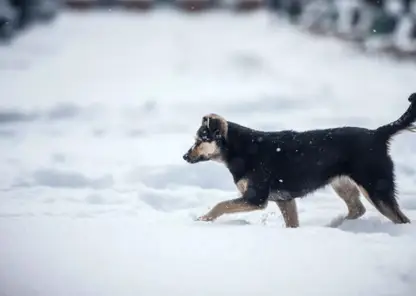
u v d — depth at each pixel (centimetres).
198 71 3228
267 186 835
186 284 545
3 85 2639
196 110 1991
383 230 757
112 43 4253
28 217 804
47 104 2091
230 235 678
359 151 816
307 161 827
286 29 4891
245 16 5900
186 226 733
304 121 1727
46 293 527
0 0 4131
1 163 1232
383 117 1797
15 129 1675
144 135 1585
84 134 1611
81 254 613
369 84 2784
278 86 2689
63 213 870
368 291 533
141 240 661
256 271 571
